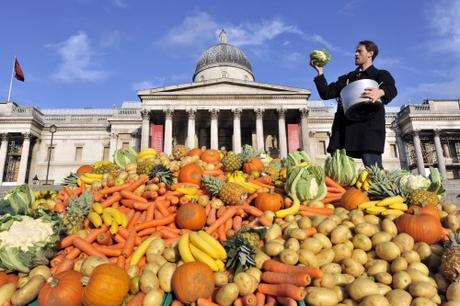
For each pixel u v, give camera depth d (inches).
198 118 2487.7
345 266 176.2
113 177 302.2
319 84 323.3
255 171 313.1
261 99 2308.1
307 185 252.4
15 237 188.5
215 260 178.9
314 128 2709.2
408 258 175.5
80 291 161.3
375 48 305.6
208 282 163.9
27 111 2662.4
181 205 250.5
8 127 2598.4
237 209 241.8
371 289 153.4
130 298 166.2
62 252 203.0
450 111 2559.1
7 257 181.8
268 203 246.1
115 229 218.2
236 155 333.1
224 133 2652.6
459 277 156.9
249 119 2513.5
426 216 198.5
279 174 311.7
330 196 263.1
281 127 2262.6
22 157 2559.1
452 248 169.5
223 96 2298.2
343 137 319.0
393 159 2699.3
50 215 215.3
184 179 284.2
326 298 152.2
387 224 198.5
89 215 228.4
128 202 254.7
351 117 297.0
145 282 167.3
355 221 206.1
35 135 2709.2
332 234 190.2
